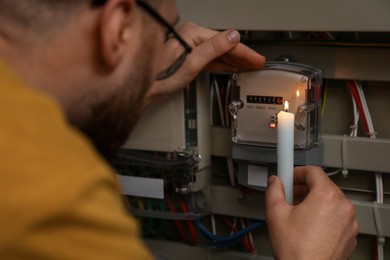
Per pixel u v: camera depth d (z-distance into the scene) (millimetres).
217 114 1210
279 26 960
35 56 540
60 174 427
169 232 1280
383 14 883
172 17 672
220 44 981
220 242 1179
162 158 1131
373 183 1113
